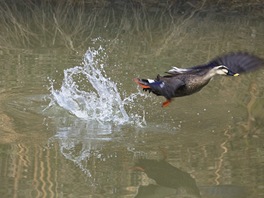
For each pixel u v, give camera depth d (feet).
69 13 71.61
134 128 38.19
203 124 38.93
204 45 58.75
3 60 51.37
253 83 47.06
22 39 59.52
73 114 40.06
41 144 35.37
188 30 65.62
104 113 40.32
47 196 29.17
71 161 33.32
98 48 56.90
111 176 31.81
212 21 69.92
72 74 47.32
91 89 44.39
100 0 75.77
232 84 46.85
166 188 30.83
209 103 42.80
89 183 30.91
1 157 33.35
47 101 41.98
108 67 50.26
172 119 39.78
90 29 65.21
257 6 75.00
